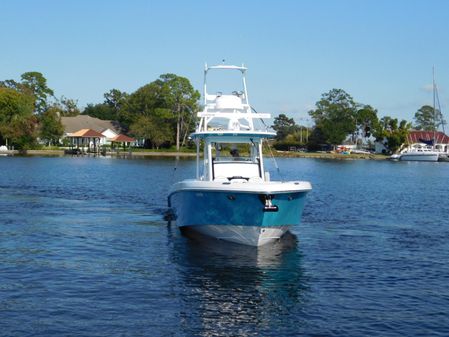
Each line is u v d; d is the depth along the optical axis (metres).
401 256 18.86
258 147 21.44
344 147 146.75
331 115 148.25
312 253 19.02
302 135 159.62
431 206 34.03
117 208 31.00
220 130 21.17
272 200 18.02
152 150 119.62
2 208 30.02
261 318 12.55
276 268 16.80
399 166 97.31
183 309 13.01
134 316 12.50
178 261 17.42
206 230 20.30
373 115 148.12
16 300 13.39
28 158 93.06
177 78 121.31
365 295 14.27
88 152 111.50
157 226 24.25
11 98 106.94
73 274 15.73
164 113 119.50
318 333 11.73
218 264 17.12
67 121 133.62
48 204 32.28
